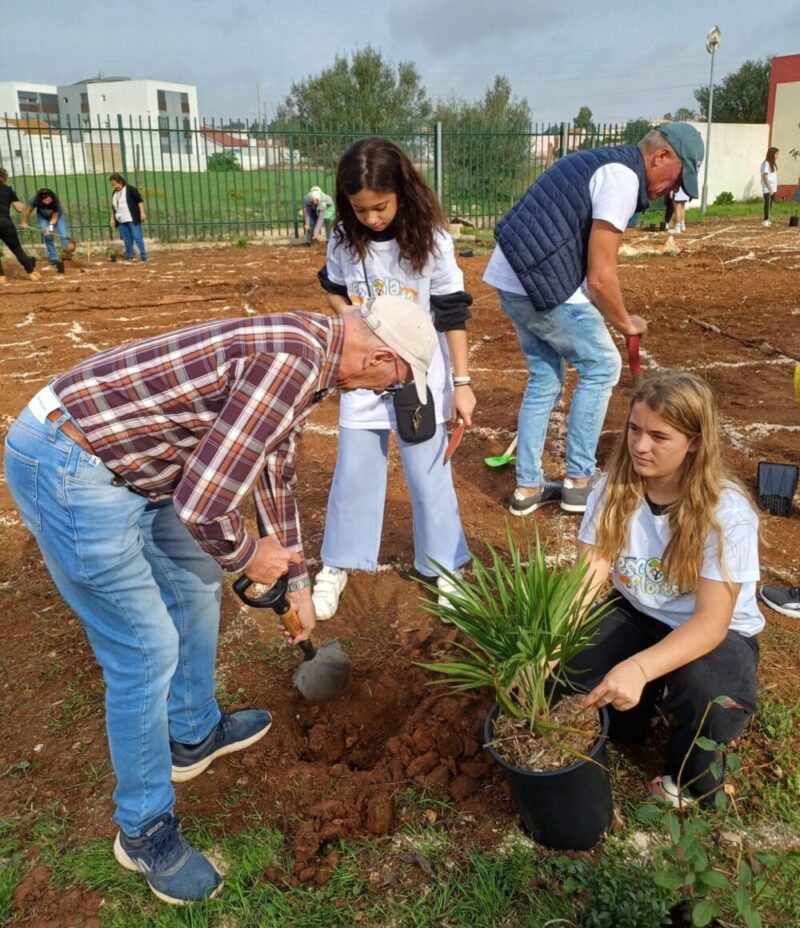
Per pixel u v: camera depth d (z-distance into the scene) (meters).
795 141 27.50
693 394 2.36
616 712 2.72
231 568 2.14
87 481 2.03
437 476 3.49
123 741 2.26
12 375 7.80
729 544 2.38
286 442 2.33
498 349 8.19
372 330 2.03
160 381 1.96
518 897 2.30
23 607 3.88
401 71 37.56
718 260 13.31
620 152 3.72
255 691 3.21
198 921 2.29
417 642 3.44
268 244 18.97
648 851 2.40
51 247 14.81
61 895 2.41
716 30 21.92
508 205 20.44
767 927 2.15
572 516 4.46
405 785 2.69
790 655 3.19
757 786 2.59
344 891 2.35
